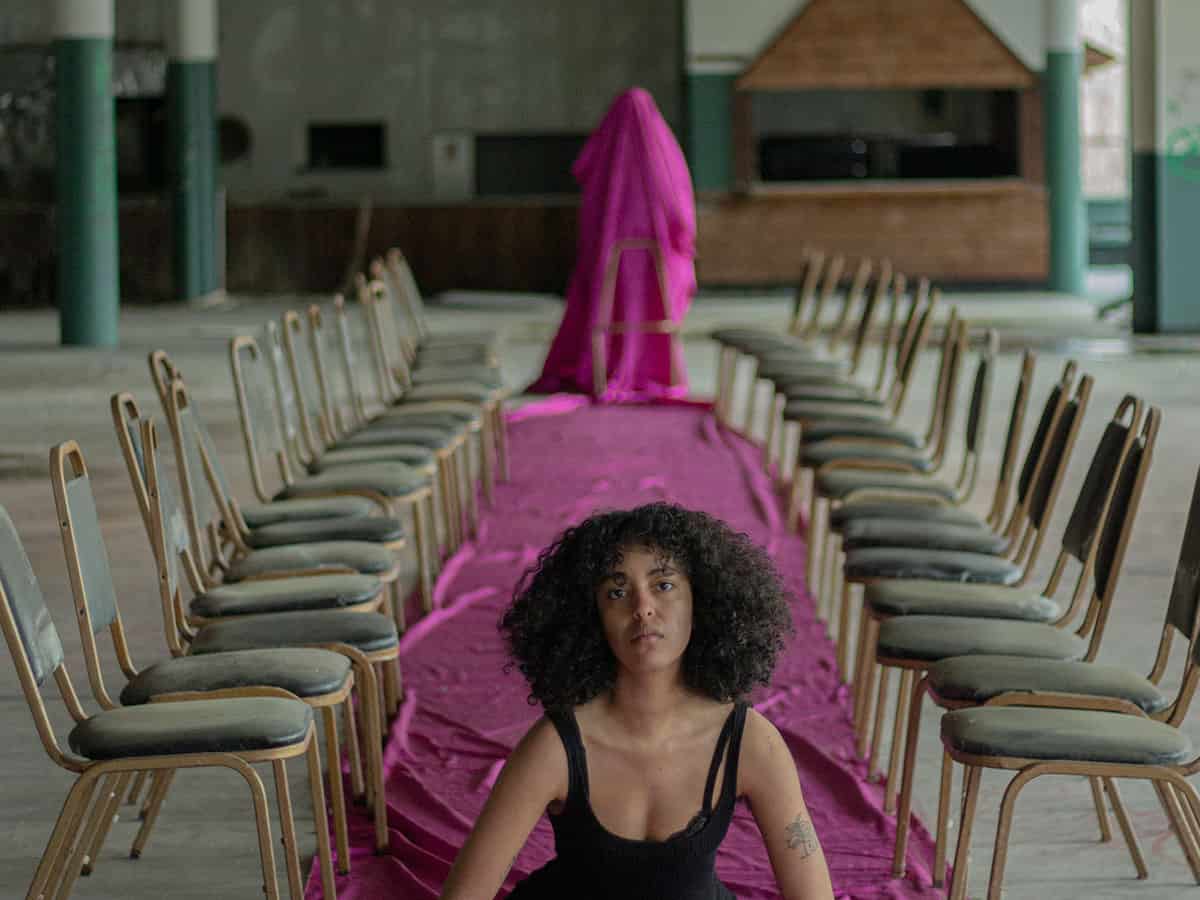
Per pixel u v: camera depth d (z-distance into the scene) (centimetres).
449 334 996
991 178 1894
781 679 511
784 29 1819
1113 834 393
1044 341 1430
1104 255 2272
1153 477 818
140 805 415
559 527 734
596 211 1073
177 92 1877
